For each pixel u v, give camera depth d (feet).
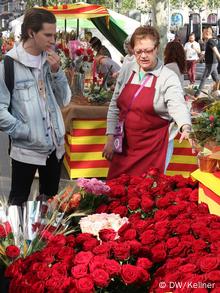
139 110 14.78
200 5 163.43
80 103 24.61
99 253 8.74
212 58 58.65
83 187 12.16
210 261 8.18
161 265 8.96
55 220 10.85
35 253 9.11
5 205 11.23
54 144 13.91
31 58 13.46
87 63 26.78
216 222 10.18
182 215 10.64
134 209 11.68
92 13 37.04
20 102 13.50
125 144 15.29
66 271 8.40
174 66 22.08
